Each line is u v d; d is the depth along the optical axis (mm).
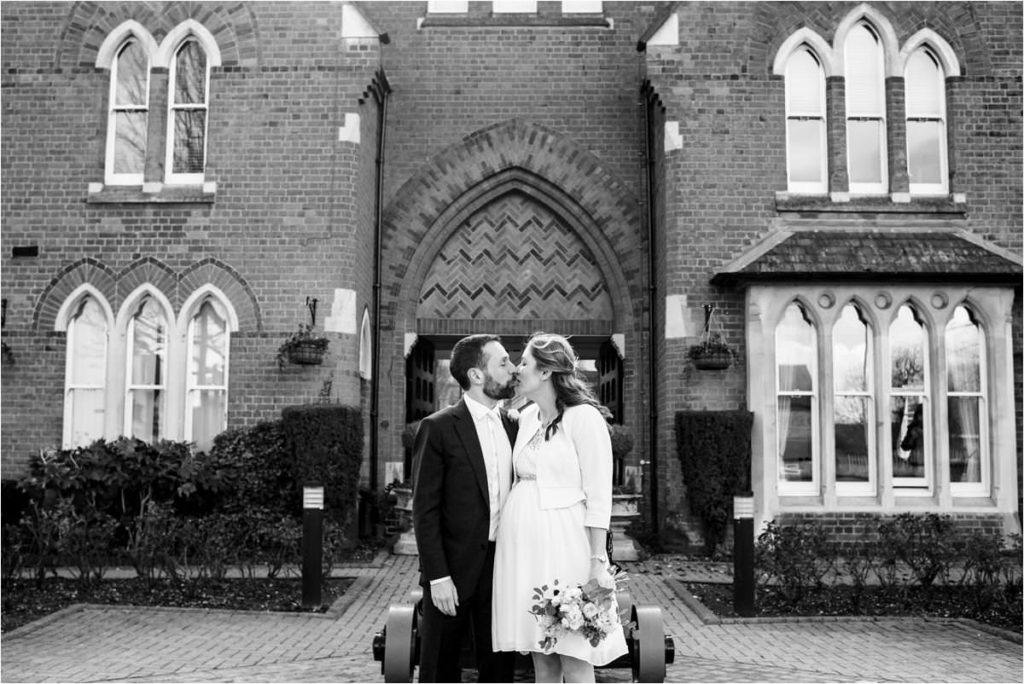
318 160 13148
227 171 13180
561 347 4988
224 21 13383
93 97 13430
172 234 13164
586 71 14656
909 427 12602
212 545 9805
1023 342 12844
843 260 12414
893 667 6930
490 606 5141
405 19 14766
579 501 4852
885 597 9492
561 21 14695
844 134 13281
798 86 13523
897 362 12703
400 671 5195
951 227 13164
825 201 13125
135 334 13297
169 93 13523
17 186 13312
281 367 12820
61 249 13211
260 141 13203
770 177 13156
